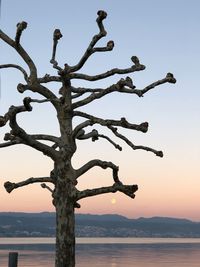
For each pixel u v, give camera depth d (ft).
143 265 456.04
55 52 34.27
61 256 31.91
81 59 32.68
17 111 29.63
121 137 33.30
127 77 32.65
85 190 32.48
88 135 35.09
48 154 32.50
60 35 34.01
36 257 595.06
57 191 32.63
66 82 33.24
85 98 33.06
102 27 32.37
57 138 33.04
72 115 33.35
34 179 32.94
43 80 33.17
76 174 32.81
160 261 531.91
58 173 32.68
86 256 635.66
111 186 32.68
